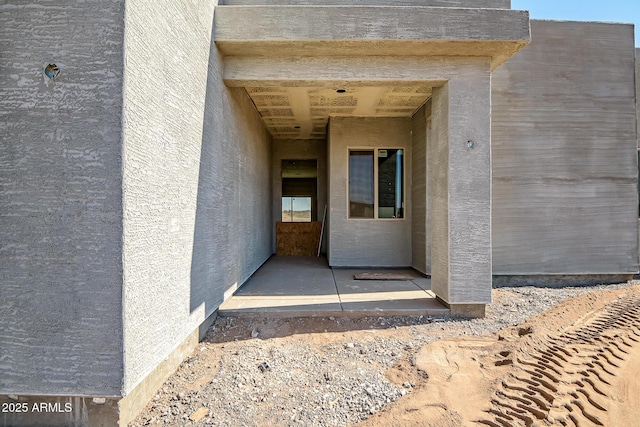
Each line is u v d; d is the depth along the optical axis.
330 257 7.11
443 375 2.77
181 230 2.84
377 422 2.22
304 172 14.34
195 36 3.13
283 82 4.18
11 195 2.05
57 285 2.04
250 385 2.70
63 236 2.05
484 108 4.11
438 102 4.41
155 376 2.59
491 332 3.72
